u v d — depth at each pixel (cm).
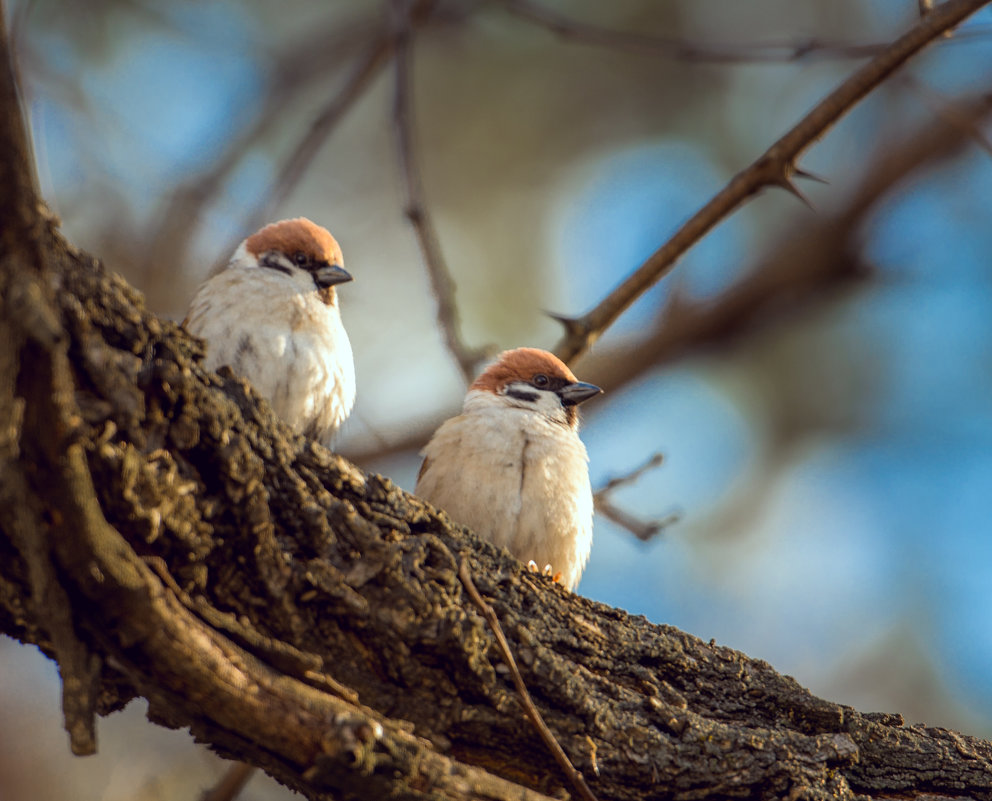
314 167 1525
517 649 636
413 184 1077
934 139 1540
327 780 523
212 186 1439
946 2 902
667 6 1501
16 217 449
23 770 1279
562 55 1502
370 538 602
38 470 471
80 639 501
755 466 1499
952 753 722
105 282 536
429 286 1073
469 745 619
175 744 1304
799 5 1517
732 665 707
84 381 521
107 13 1452
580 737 637
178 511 545
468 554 652
